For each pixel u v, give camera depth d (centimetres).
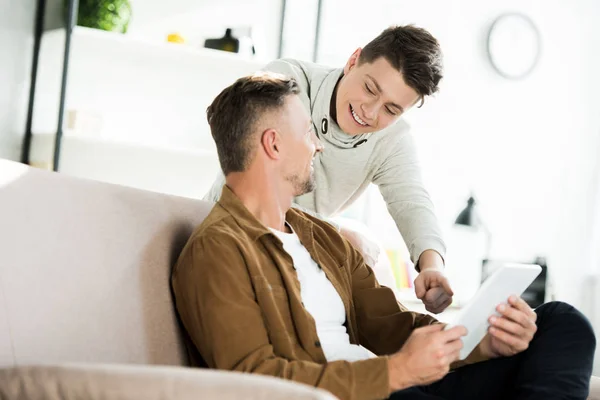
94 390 92
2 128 387
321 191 235
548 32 493
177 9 439
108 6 406
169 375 91
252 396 87
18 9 388
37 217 119
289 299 148
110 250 133
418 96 206
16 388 94
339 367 130
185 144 440
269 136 158
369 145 229
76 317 119
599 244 473
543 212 487
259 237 151
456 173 481
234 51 432
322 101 220
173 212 158
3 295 107
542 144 489
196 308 138
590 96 492
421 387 166
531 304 470
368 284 182
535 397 144
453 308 457
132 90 430
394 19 473
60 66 402
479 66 485
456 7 481
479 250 479
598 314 464
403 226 227
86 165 424
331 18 462
